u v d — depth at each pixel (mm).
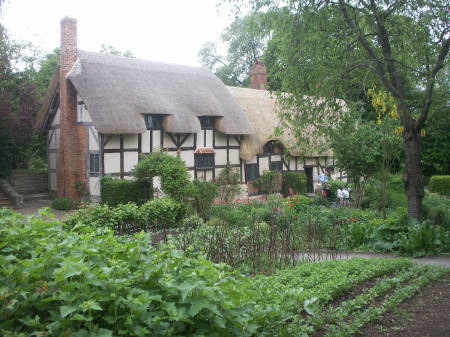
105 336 2791
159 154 16578
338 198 20609
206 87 22812
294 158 25703
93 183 18672
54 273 3004
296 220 12195
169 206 13031
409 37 10984
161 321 3197
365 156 15227
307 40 11156
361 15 11203
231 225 12773
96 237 4008
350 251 10461
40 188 23391
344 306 5266
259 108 24656
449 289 6227
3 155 20484
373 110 23000
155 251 3857
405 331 4629
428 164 29359
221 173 21656
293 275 6738
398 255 9758
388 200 18328
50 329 2854
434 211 12016
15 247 3732
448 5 10320
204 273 3555
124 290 3234
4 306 2953
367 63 11141
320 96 11391
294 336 4125
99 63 19406
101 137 17891
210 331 3295
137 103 18656
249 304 3705
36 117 23547
